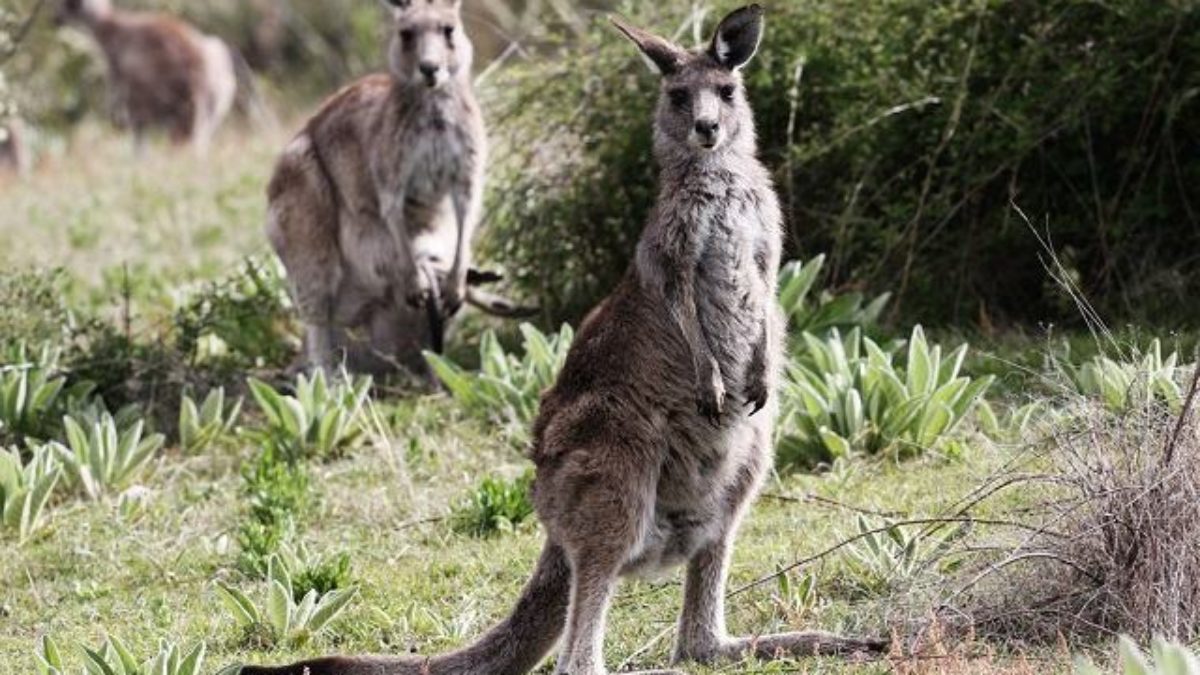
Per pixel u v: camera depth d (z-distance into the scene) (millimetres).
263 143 34656
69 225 27719
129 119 37000
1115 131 19188
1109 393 13969
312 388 17609
